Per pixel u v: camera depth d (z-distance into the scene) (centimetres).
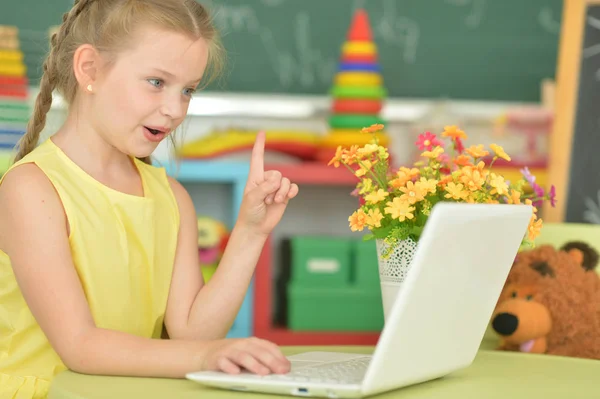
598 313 167
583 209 256
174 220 149
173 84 128
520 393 104
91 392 102
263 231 138
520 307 166
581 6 263
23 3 306
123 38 127
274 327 301
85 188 133
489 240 104
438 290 97
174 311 144
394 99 327
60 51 140
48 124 221
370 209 124
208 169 286
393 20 329
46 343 132
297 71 325
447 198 121
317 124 323
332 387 94
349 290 296
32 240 123
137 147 130
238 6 321
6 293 133
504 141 318
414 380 102
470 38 332
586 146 258
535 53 335
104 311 133
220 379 101
